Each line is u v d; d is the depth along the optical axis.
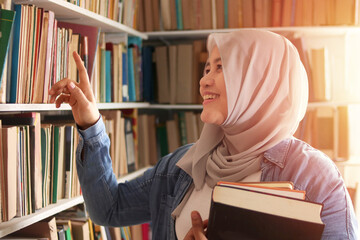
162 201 1.14
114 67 1.93
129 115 2.21
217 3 2.32
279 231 0.72
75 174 1.53
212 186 1.02
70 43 1.49
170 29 2.40
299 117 1.08
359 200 2.24
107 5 1.86
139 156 2.40
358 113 2.39
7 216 1.15
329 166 0.92
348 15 2.25
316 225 0.70
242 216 0.75
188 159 1.09
